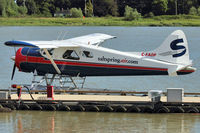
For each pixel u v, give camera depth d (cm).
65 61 5972
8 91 5831
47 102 5181
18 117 4903
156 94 4984
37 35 16900
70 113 5056
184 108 4947
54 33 17912
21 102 5225
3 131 4384
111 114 4984
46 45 5588
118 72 5781
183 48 5544
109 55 5791
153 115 4912
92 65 5869
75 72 5975
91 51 5869
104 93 5853
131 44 13112
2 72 7969
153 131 4341
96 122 4669
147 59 5641
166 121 4672
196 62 9069
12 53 10594
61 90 5797
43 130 4412
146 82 7131
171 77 7456
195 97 5338
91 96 5506
